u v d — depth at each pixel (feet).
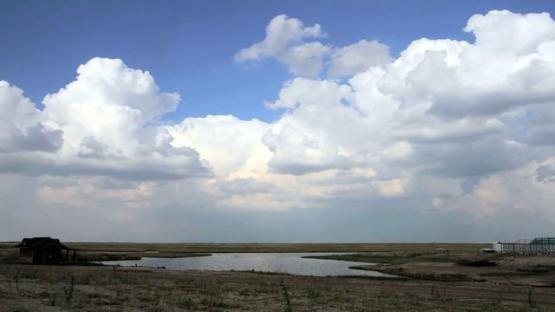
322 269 270.26
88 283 126.11
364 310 89.10
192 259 399.85
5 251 304.91
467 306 99.25
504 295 126.21
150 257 422.41
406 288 142.20
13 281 122.42
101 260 345.10
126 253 466.29
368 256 409.69
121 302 88.84
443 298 114.32
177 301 92.99
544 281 177.06
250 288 128.26
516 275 207.00
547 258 250.37
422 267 256.73
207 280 156.46
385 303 100.48
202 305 89.86
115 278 144.87
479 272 222.28
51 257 267.18
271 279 168.14
